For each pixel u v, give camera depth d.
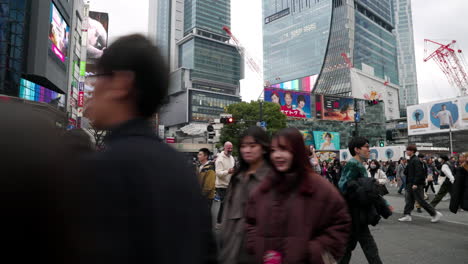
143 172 0.84
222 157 6.27
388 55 147.25
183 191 0.92
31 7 31.09
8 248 0.56
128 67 1.02
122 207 0.76
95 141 0.96
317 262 1.81
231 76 148.25
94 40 65.88
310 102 61.84
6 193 0.55
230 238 2.73
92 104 1.03
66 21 38.12
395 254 5.09
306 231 1.90
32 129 0.61
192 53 139.75
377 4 147.12
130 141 0.92
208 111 130.38
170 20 158.25
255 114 48.56
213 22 154.62
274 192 2.05
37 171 0.59
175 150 1.03
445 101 53.72
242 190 2.91
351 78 118.19
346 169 3.59
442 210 10.29
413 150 8.23
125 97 1.02
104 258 0.70
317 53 132.00
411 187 8.15
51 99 35.84
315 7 136.12
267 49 154.38
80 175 0.70
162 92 1.06
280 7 150.50
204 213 1.03
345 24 125.06
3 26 28.89
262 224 2.01
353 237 3.53
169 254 0.82
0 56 28.52
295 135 2.07
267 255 1.90
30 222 0.58
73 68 43.75
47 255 0.60
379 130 70.81
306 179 2.00
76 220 0.66
